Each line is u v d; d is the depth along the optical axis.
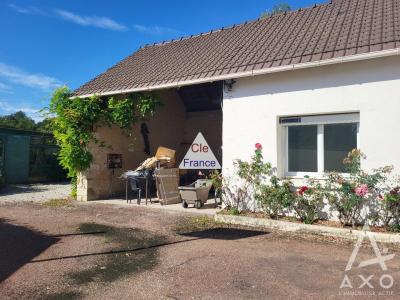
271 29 11.70
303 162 8.70
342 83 7.96
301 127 8.75
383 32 8.18
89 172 12.16
